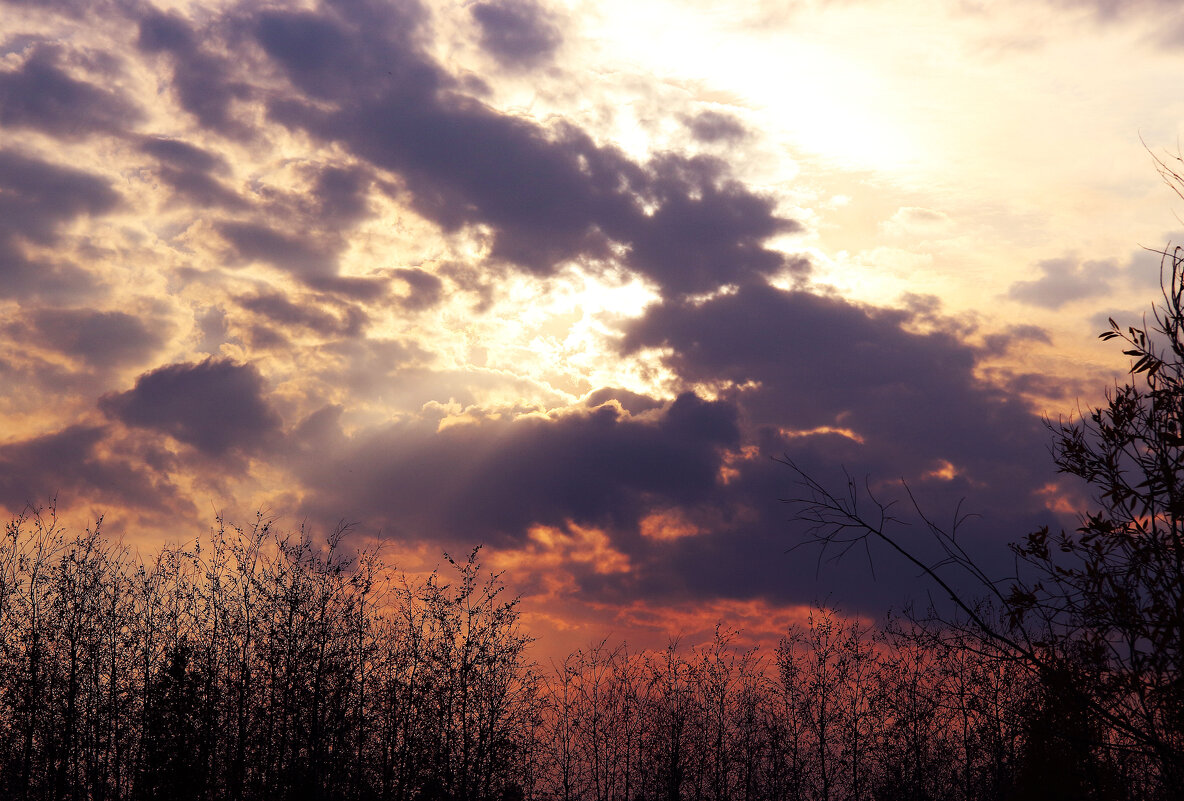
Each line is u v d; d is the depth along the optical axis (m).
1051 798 9.20
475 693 30.95
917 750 28.48
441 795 29.75
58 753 27.42
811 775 34.00
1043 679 8.70
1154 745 7.92
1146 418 8.89
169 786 26.67
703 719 36.47
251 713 28.25
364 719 29.66
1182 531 8.41
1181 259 8.74
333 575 30.69
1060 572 8.88
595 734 35.97
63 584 29.14
